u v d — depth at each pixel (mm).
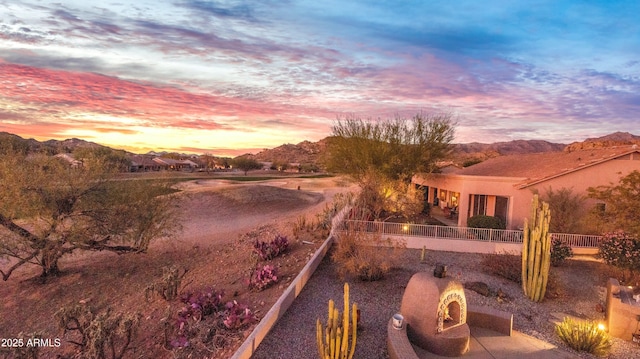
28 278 18578
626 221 15750
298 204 42344
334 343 7137
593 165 20812
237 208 38656
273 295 12914
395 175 25766
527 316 11133
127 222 20891
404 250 18234
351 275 14133
